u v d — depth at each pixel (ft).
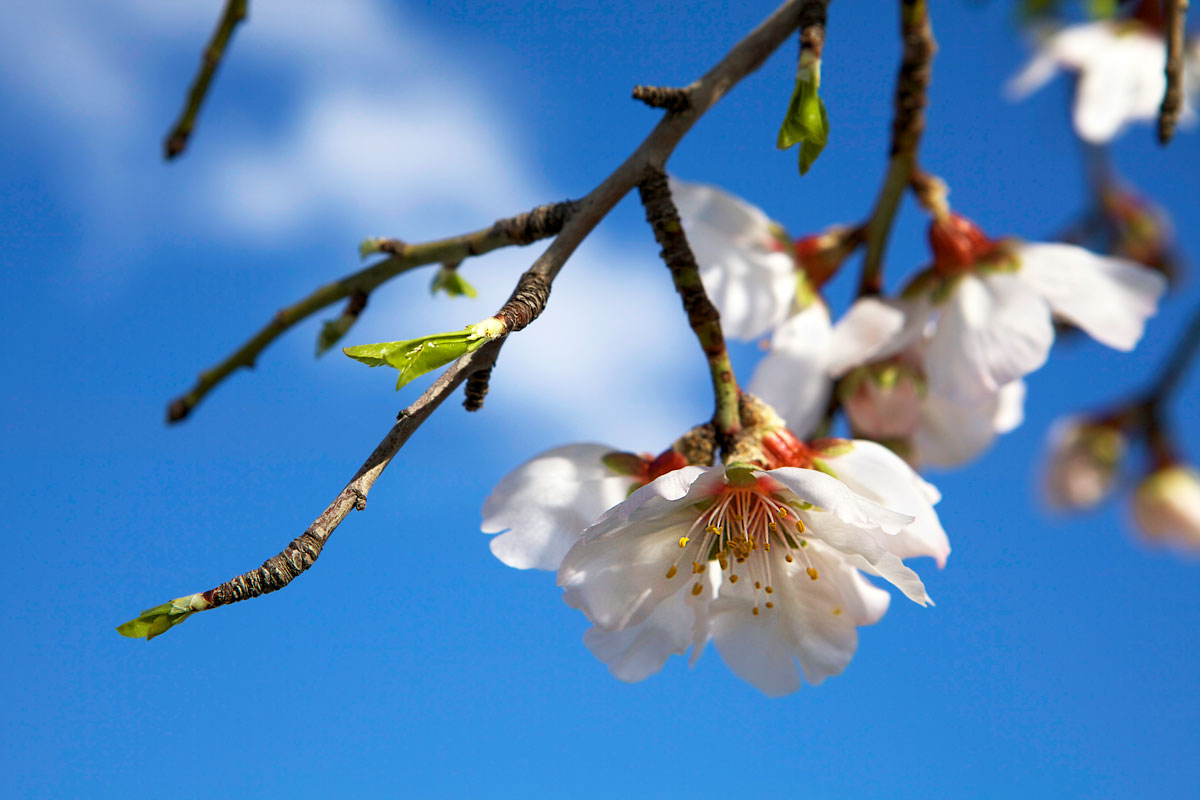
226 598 1.26
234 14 1.40
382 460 1.28
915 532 1.36
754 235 1.49
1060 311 1.45
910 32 1.47
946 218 1.48
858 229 1.50
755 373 1.49
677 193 1.49
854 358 1.48
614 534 1.35
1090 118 1.59
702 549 1.37
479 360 1.30
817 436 1.51
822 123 1.32
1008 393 1.52
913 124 1.48
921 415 1.51
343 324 1.45
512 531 1.37
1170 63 1.39
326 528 1.27
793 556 1.38
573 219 1.34
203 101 1.40
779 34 1.37
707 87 1.36
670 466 1.37
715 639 1.39
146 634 1.26
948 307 1.47
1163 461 1.90
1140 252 1.61
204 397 1.47
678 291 1.36
